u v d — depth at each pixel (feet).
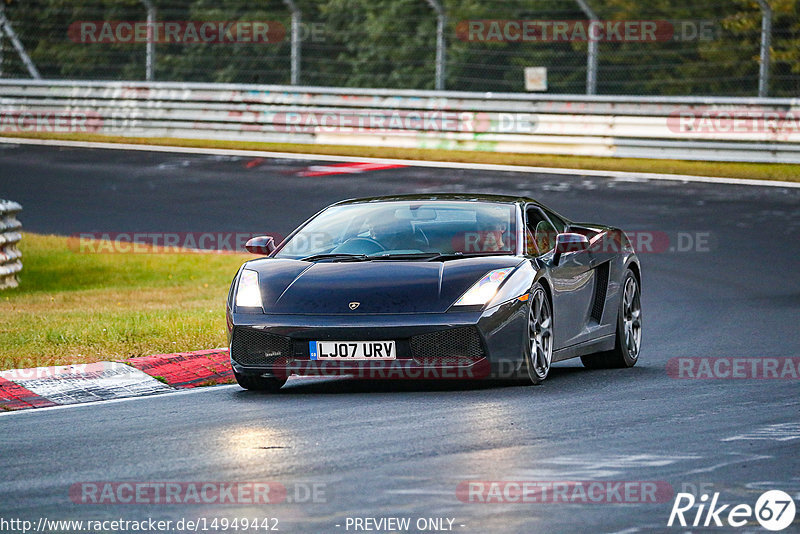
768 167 198.08
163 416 57.72
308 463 45.80
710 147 204.54
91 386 66.39
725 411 56.85
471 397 61.57
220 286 118.42
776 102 199.82
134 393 66.08
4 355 74.69
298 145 231.50
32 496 41.55
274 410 58.80
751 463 45.27
